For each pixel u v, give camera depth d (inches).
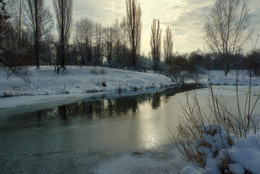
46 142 180.2
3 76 645.3
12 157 149.3
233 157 76.4
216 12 849.5
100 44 1571.1
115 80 810.8
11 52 438.0
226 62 876.6
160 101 428.8
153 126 226.7
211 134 99.3
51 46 808.3
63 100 446.3
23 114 303.7
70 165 133.9
